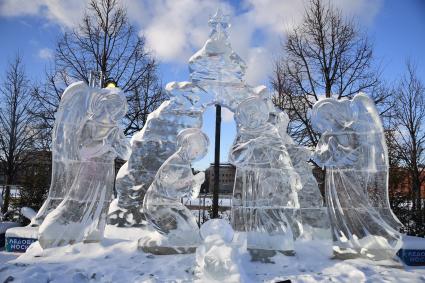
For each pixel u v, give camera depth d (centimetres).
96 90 698
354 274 549
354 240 641
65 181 673
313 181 863
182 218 657
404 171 1483
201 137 670
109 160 705
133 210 814
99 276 527
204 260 521
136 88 1617
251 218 649
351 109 676
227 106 768
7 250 761
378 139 663
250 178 668
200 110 797
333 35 1488
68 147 675
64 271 534
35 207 1345
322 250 695
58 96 1530
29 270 517
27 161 1614
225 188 2188
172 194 659
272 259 623
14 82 1648
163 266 569
